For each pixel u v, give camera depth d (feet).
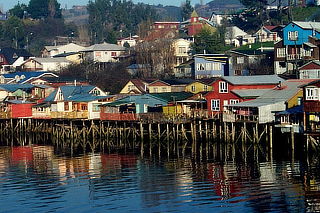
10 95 489.26
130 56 635.25
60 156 332.19
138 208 214.90
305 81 348.18
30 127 443.32
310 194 223.30
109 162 303.48
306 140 275.39
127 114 370.53
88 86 431.43
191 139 358.64
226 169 271.08
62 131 404.16
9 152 356.18
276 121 315.58
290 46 483.10
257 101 331.36
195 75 522.06
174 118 349.00
